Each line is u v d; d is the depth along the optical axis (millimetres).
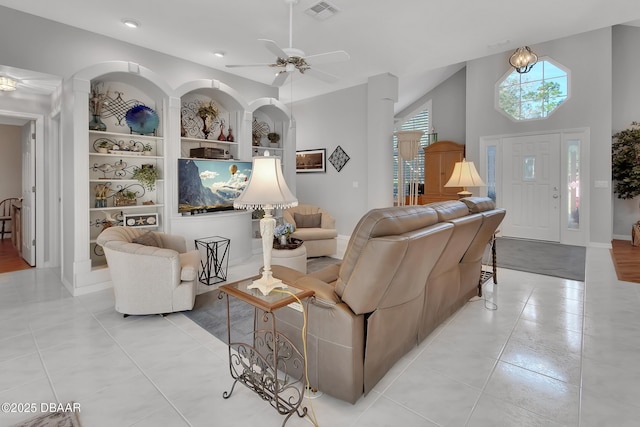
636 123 6055
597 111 5844
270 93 5957
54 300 3445
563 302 3289
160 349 2449
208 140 4934
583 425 1657
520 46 4355
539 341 2512
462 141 7828
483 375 2090
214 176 4766
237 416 1757
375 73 5516
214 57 4633
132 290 2906
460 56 4699
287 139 6098
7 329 2773
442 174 7605
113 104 4188
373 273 1645
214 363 2268
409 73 5523
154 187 4566
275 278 2039
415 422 1693
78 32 3775
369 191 5898
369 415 1749
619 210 6570
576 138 6051
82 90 3613
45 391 1960
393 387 1980
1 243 6465
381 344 1927
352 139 6543
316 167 7176
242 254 5094
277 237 4125
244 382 1909
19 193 7324
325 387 1876
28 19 3465
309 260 5137
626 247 5848
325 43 4223
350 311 1778
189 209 4496
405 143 5461
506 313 3033
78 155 3619
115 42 4043
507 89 6746
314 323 1884
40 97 4609
